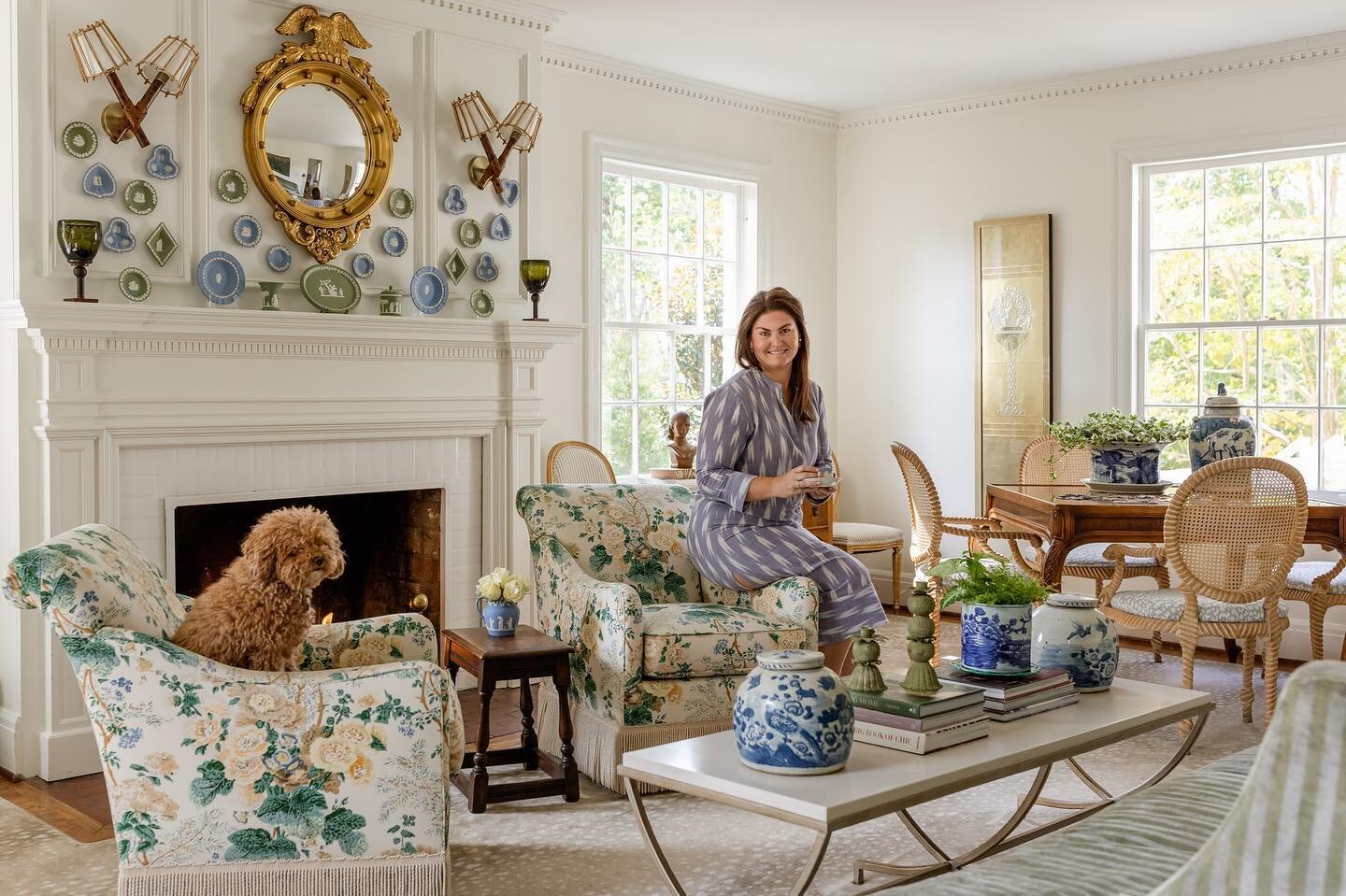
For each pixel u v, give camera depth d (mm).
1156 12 5066
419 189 4762
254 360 4184
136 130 3891
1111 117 6066
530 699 3617
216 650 2543
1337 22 5223
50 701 3770
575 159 5727
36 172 3740
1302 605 5562
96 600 2400
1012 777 3670
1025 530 5270
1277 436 5730
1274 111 5566
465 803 3461
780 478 3605
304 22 4332
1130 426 4703
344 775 2498
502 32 4984
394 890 2523
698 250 6496
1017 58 5820
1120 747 3990
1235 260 5824
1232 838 1167
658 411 6309
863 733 2436
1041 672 2730
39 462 3764
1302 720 1126
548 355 5652
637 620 3420
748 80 6258
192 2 4082
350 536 5078
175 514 4273
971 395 6605
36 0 3723
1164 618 4168
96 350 3781
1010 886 1614
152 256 4004
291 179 4352
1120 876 1642
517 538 5035
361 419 4473
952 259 6664
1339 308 5527
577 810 3395
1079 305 6203
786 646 3574
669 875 2348
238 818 2463
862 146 7008
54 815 3447
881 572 7078
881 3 4957
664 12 5105
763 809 2094
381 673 2518
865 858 2996
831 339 7117
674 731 3506
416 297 4676
